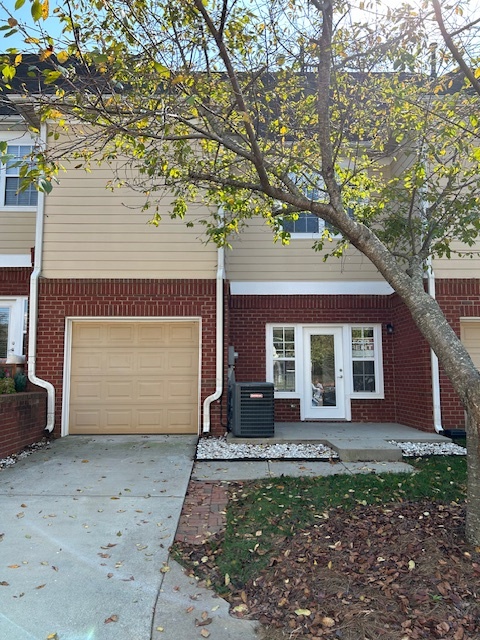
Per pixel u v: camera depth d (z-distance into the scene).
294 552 4.21
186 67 5.42
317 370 10.77
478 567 3.77
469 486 4.23
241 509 5.37
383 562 3.92
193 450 7.95
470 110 6.01
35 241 9.94
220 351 9.02
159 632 3.16
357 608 3.35
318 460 7.41
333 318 10.68
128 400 9.23
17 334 10.24
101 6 5.00
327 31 5.49
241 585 3.79
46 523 4.90
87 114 5.40
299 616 3.31
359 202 8.79
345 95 6.68
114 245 9.25
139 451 7.87
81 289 9.12
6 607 3.38
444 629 3.10
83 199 9.31
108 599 3.54
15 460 7.29
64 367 9.02
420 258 5.59
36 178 4.75
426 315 4.65
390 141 8.87
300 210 5.96
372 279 10.77
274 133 7.21
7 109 9.92
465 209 6.29
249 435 8.49
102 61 4.34
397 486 5.90
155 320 9.34
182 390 9.27
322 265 10.77
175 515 5.15
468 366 4.32
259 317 10.67
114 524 4.90
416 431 9.16
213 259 9.27
